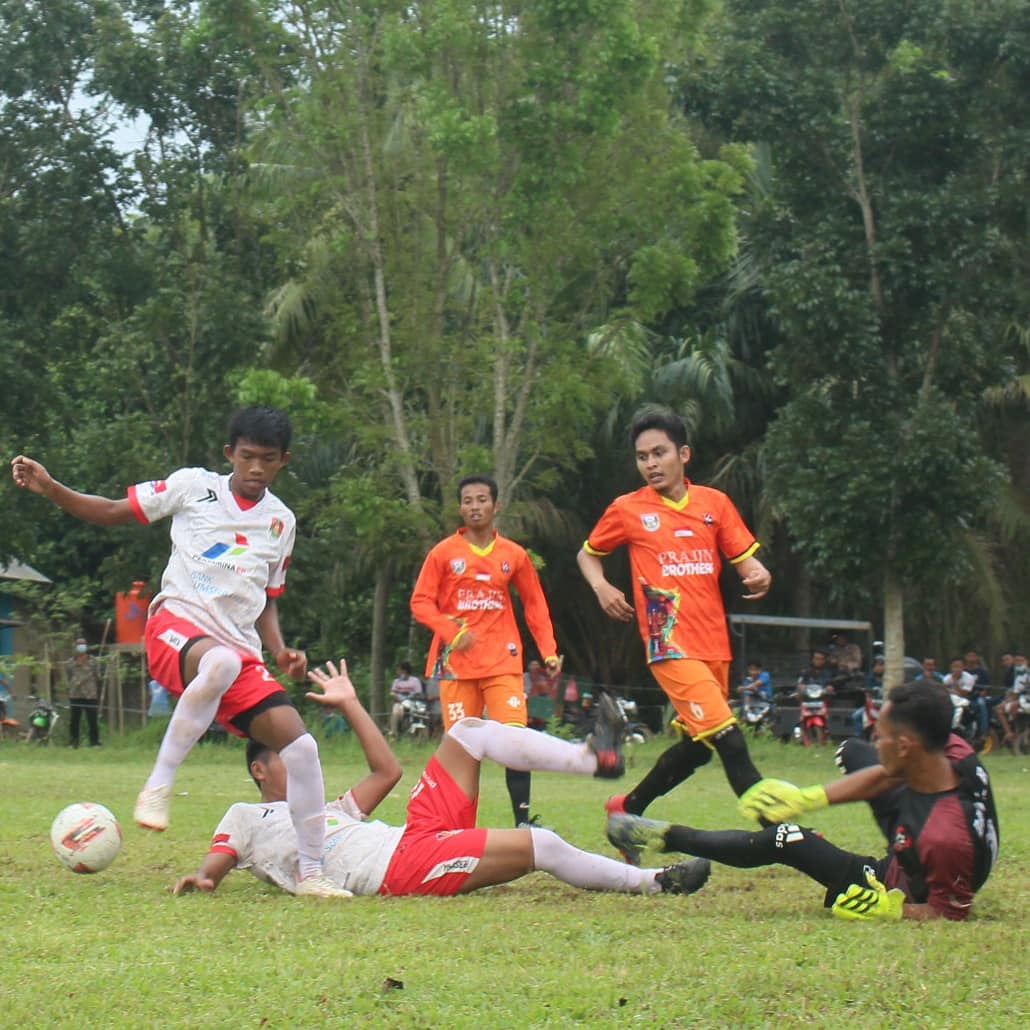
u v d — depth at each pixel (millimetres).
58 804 25219
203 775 36344
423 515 51375
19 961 11227
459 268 57594
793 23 49406
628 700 63156
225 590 15469
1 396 54344
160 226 56656
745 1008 9945
